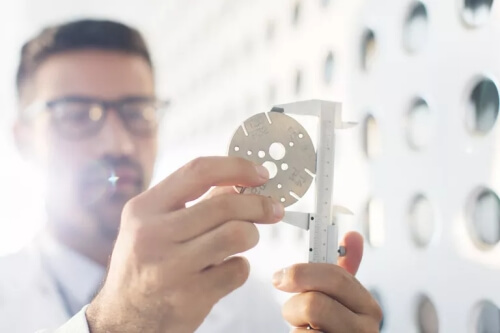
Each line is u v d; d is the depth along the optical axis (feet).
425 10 2.04
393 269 2.19
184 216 1.27
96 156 3.19
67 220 3.22
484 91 1.73
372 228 2.40
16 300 3.11
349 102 2.57
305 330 1.37
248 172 1.31
